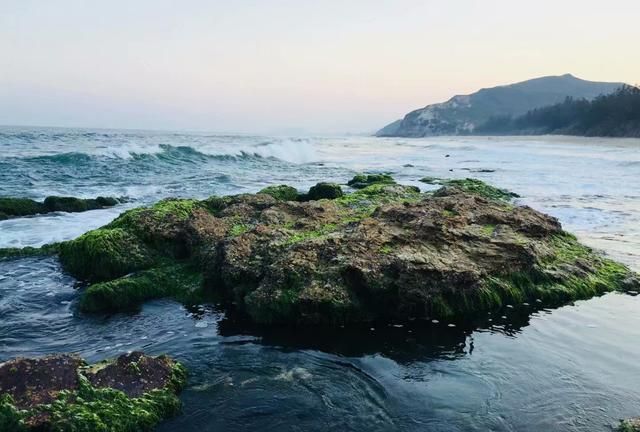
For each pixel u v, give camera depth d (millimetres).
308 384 7551
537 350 8680
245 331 9516
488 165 46031
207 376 7746
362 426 6488
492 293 10625
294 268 10094
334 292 9781
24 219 19234
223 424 6512
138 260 12633
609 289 11766
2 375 6320
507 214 14219
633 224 19172
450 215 13438
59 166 34281
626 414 6656
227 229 13641
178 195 25859
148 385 6910
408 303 9992
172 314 10391
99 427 5969
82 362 7012
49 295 11422
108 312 10477
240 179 33250
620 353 8523
